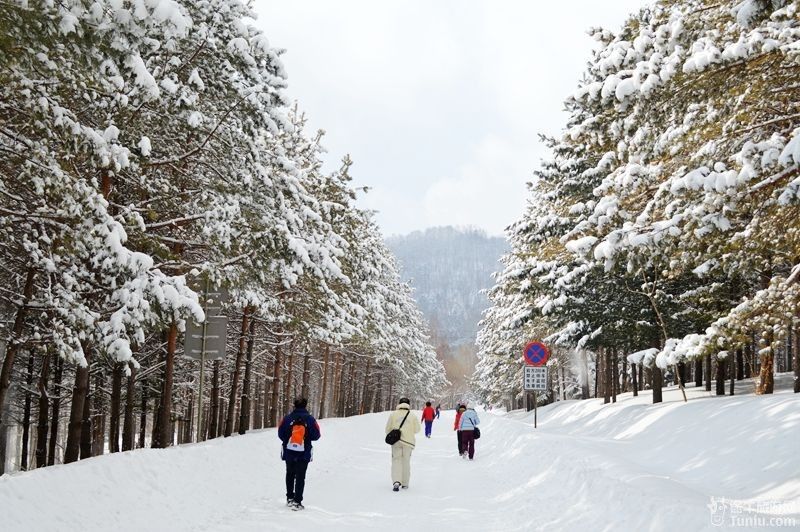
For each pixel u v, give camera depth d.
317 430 10.00
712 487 9.36
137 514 7.48
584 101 9.58
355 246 22.91
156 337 20.16
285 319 19.72
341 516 9.12
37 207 10.13
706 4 8.51
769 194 8.27
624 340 23.36
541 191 27.98
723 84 8.22
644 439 15.05
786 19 7.43
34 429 30.72
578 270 20.70
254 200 13.85
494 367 55.78
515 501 10.17
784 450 9.47
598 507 7.69
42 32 7.10
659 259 10.09
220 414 33.19
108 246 9.43
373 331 30.03
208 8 12.08
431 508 9.84
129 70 9.02
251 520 8.57
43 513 6.26
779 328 10.32
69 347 10.15
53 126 8.73
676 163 9.48
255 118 12.95
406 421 12.17
